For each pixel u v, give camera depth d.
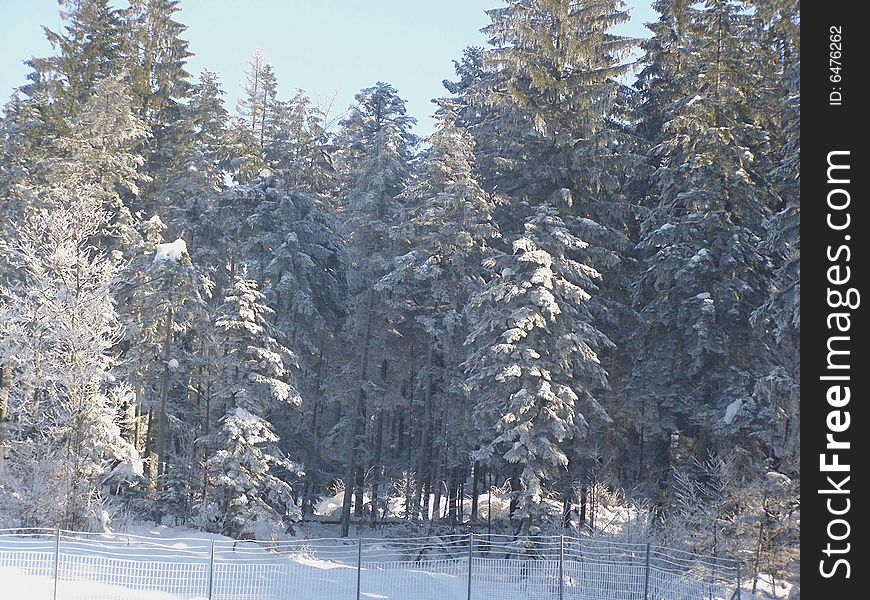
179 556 24.42
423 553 30.91
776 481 25.19
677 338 31.75
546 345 30.11
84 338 28.67
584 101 34.47
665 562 24.75
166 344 33.97
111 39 43.16
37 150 39.59
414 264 36.31
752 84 35.09
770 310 25.44
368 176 42.28
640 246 32.41
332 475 40.97
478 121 44.50
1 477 27.39
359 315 40.72
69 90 41.31
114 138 38.03
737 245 30.92
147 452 38.00
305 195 40.91
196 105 45.09
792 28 29.58
